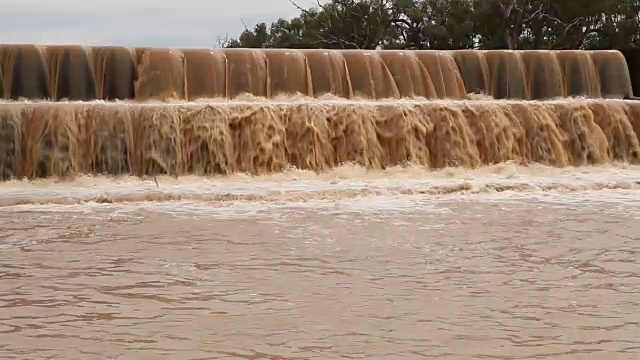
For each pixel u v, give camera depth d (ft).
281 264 21.65
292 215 32.32
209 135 49.42
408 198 38.50
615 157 57.67
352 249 24.09
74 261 22.20
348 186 42.19
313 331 14.76
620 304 17.03
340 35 169.68
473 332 14.75
